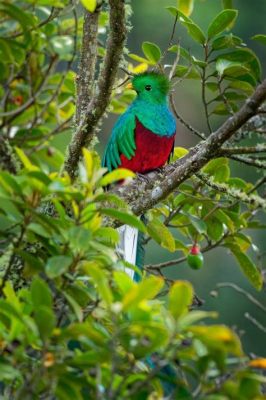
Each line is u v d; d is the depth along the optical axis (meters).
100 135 21.56
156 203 9.23
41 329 6.02
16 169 10.00
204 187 10.43
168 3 22.23
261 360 5.94
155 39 22.09
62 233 6.67
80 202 6.71
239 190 9.62
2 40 10.51
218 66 9.34
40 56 11.42
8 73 11.44
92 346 6.19
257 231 18.97
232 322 19.19
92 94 9.23
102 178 6.76
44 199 7.18
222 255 19.72
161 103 11.08
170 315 5.97
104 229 6.88
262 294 19.44
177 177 9.02
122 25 8.11
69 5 10.97
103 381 6.33
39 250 7.57
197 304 9.65
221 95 9.43
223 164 9.96
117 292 6.84
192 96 22.64
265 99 8.18
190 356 6.00
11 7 10.03
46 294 6.21
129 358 6.21
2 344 6.58
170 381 6.25
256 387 5.92
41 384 6.38
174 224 10.30
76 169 8.81
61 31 11.31
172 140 11.14
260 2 22.62
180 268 19.27
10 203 7.37
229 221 9.73
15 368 6.33
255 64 9.61
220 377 6.38
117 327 5.98
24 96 11.64
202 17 21.56
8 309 6.34
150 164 11.14
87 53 9.38
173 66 9.64
